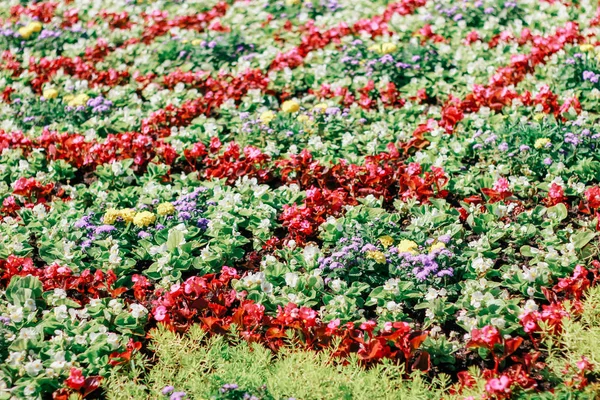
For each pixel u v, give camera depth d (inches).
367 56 403.9
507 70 369.4
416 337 214.4
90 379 212.4
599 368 205.9
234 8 508.4
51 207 295.1
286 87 389.4
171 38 458.9
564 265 245.4
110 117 369.4
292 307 228.1
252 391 199.6
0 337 224.7
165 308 235.8
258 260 266.7
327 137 339.9
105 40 463.8
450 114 335.3
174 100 369.7
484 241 259.9
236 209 283.4
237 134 349.1
